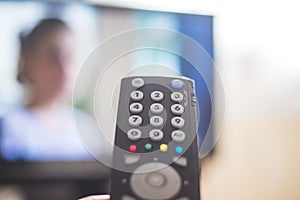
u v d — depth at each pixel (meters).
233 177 0.69
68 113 0.64
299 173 0.73
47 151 0.64
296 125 0.74
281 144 0.73
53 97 0.65
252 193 0.70
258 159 0.72
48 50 0.65
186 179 0.27
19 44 0.65
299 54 0.75
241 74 0.72
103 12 0.67
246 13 0.73
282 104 0.74
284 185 0.72
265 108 0.73
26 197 0.63
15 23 0.65
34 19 0.65
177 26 0.68
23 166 0.63
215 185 0.68
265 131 0.73
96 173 0.64
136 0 0.69
